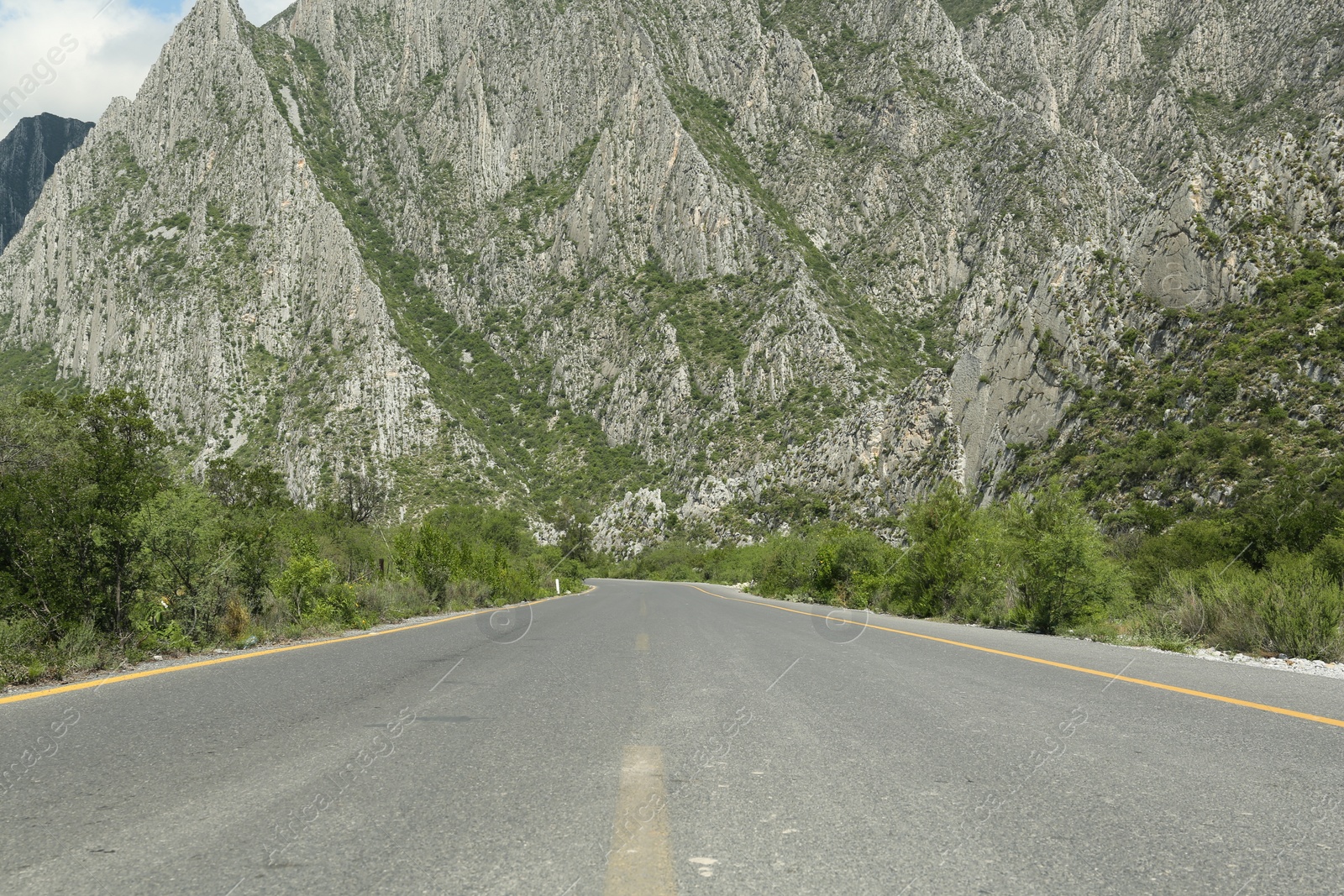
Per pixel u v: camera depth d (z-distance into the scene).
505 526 55.66
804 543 34.03
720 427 98.56
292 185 122.50
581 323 130.00
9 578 9.62
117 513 10.48
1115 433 46.12
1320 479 25.44
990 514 19.81
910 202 137.12
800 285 109.19
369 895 2.53
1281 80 141.62
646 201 140.25
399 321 116.88
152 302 113.19
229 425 96.81
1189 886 2.67
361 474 83.44
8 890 2.54
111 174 146.00
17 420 11.91
